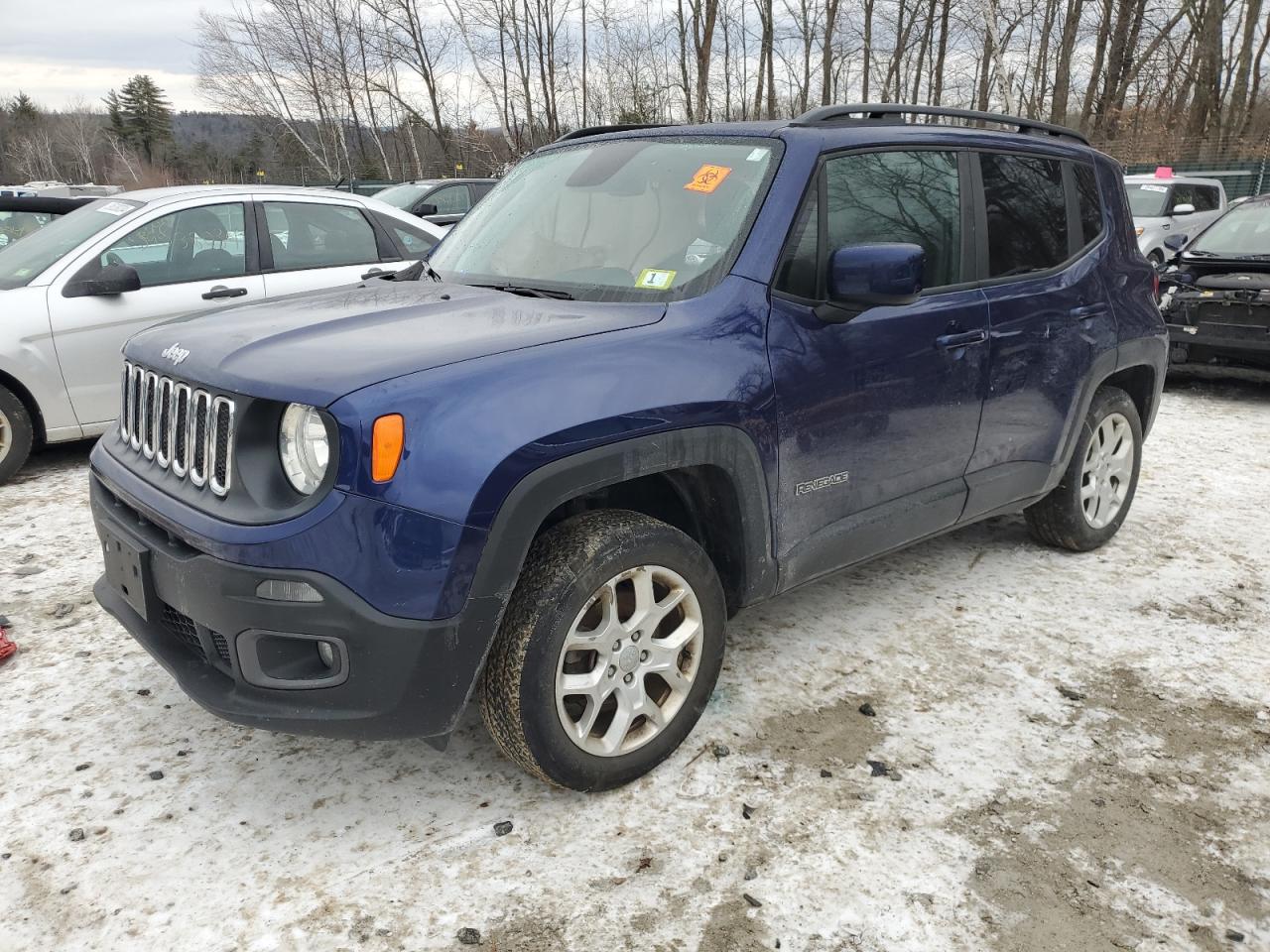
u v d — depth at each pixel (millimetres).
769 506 2863
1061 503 4273
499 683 2426
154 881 2354
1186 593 4062
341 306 2902
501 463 2244
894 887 2336
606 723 2723
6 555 4484
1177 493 5426
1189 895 2320
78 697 3217
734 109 24812
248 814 2607
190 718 3092
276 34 25344
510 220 3525
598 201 3297
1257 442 6512
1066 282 3910
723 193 3047
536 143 22969
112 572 2721
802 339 2896
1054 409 3910
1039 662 3457
